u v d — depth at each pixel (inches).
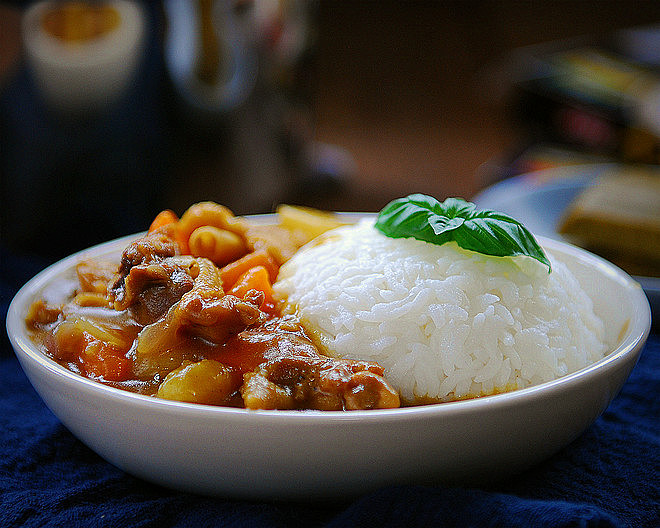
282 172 39.1
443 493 16.2
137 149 32.0
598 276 20.6
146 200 33.0
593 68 41.3
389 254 19.0
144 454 16.7
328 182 43.0
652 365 21.8
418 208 19.1
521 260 19.0
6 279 24.9
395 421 15.8
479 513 15.9
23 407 20.6
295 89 39.4
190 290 17.8
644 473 18.3
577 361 18.7
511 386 18.1
